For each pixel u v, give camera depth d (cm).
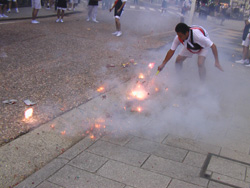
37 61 690
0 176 300
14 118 411
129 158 343
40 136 376
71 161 333
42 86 538
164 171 322
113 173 314
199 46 505
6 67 627
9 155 332
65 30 1114
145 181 304
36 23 1220
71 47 852
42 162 330
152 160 342
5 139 360
